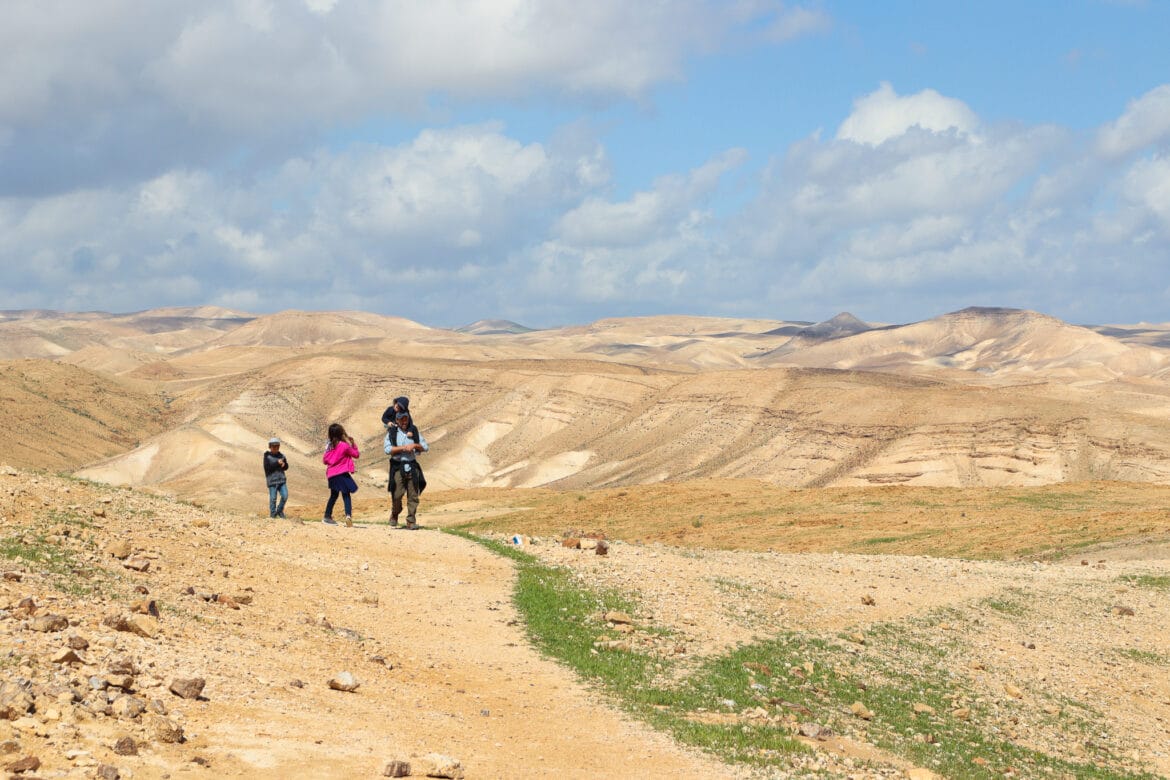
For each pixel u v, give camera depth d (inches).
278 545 729.6
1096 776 558.6
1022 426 6678.2
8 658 356.2
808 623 751.1
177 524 705.6
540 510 2241.6
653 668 569.3
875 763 465.7
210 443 6786.4
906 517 1788.9
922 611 851.4
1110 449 6259.8
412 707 427.5
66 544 573.0
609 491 2471.7
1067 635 861.2
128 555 587.2
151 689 368.8
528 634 604.1
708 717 486.9
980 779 489.1
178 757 312.7
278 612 551.5
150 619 448.5
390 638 553.9
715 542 1713.8
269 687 406.9
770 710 523.5
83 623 426.0
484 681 498.9
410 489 903.1
